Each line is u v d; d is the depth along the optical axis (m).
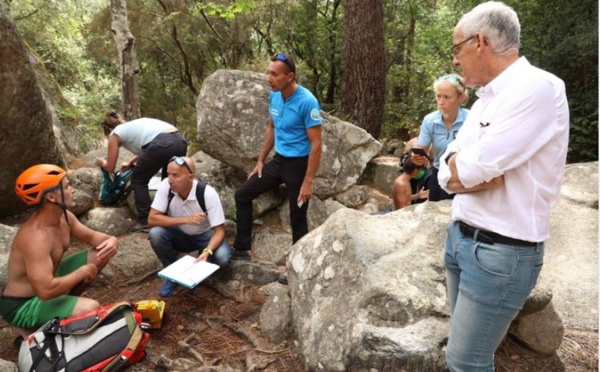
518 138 1.42
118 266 3.79
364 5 7.01
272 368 2.63
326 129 5.04
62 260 2.99
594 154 6.97
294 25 11.79
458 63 1.63
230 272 3.58
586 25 7.14
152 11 11.63
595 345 2.77
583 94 7.19
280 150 3.44
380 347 2.20
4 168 4.00
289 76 3.22
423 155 3.94
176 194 3.39
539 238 1.52
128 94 7.53
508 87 1.49
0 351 2.83
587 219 4.31
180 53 12.57
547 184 1.50
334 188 5.03
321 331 2.49
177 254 3.88
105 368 2.45
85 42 13.06
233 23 11.16
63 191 2.65
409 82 11.52
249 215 3.69
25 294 2.67
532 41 7.93
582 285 3.50
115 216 4.45
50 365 2.39
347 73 7.31
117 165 5.53
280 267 4.00
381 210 4.77
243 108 4.75
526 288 1.56
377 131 7.38
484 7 1.54
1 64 3.64
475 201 1.58
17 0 10.83
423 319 2.32
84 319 2.54
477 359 1.67
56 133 5.99
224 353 2.80
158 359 2.65
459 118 3.49
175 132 4.27
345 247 2.74
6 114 3.80
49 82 7.15
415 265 2.53
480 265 1.56
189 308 3.26
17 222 4.34
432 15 12.16
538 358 2.56
